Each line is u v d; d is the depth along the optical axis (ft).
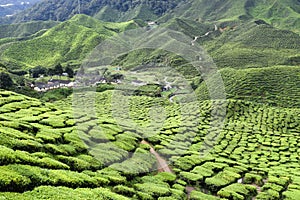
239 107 287.89
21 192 76.18
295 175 160.45
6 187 74.02
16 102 171.63
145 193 101.86
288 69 442.50
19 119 135.13
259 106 304.30
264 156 191.01
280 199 129.80
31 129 121.90
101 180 98.17
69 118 147.43
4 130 107.96
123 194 97.35
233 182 136.15
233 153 182.50
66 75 444.14
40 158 98.68
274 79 410.93
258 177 146.00
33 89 377.91
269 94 373.40
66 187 84.58
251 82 398.42
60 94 348.79
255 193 131.64
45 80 420.36
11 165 83.71
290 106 344.08
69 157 106.22
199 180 126.52
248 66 545.44
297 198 129.29
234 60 578.66
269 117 280.31
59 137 119.03
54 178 86.43
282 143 222.28
